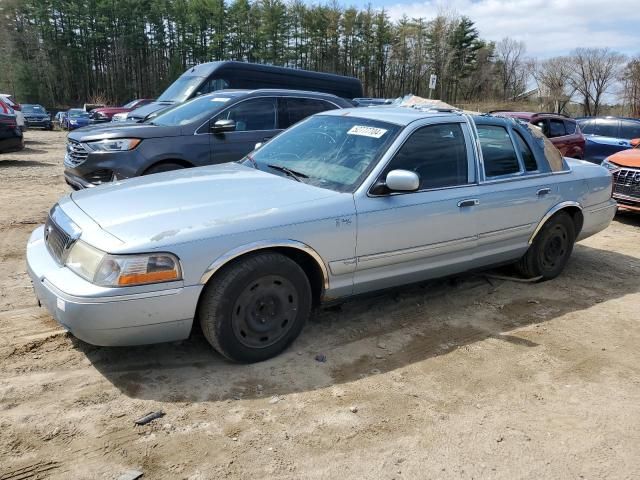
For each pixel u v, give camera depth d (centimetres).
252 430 297
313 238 362
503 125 500
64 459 267
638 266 641
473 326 446
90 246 318
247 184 398
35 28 6938
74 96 7225
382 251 402
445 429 308
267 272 347
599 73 5603
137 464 267
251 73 1168
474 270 493
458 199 440
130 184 406
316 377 353
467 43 7469
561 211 543
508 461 286
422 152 429
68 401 312
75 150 683
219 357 369
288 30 7362
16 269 518
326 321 438
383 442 294
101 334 309
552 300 514
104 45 7281
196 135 697
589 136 1362
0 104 1302
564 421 323
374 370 368
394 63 7762
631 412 336
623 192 877
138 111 1151
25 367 344
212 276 331
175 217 336
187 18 7244
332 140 447
